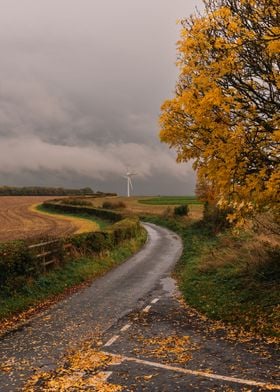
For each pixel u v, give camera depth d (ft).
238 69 38.34
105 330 44.68
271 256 57.52
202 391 28.55
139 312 52.60
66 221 211.61
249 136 38.09
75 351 37.78
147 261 99.76
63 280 69.67
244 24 37.70
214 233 128.47
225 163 38.45
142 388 29.30
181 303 57.41
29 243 67.15
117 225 130.41
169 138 42.91
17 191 549.54
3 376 32.22
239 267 64.95
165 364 33.99
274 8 35.42
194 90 38.86
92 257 89.30
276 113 39.04
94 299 60.49
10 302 53.88
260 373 31.37
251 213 44.52
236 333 42.06
